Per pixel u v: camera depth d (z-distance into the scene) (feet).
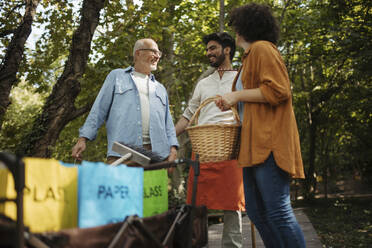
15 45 17.51
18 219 2.93
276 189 6.31
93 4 18.97
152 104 10.52
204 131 6.97
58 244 3.18
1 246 3.05
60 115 18.49
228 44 10.90
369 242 19.79
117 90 10.15
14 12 21.21
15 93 61.16
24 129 19.98
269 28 7.18
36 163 3.35
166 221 4.62
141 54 10.70
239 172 10.01
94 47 23.27
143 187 4.85
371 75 28.55
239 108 7.80
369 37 27.02
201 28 34.32
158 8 21.75
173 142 11.02
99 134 28.81
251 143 6.48
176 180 33.96
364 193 47.83
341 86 37.91
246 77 6.89
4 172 3.22
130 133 9.97
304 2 31.78
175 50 33.76
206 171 10.16
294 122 6.64
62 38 23.04
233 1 30.25
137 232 3.98
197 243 5.11
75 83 18.65
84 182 3.75
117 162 5.65
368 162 53.21
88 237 3.46
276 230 6.37
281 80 6.35
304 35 30.86
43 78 24.04
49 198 3.43
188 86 33.27
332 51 32.17
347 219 27.89
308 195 40.11
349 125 41.86
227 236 10.00
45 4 22.52
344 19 29.73
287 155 6.21
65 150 29.43
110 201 4.03
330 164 50.16
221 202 9.91
